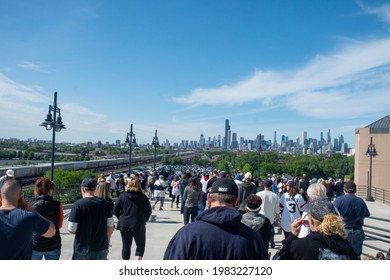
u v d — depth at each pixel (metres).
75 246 4.77
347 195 6.01
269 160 126.38
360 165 39.19
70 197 17.20
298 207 7.42
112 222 5.11
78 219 4.73
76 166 54.09
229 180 2.79
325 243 3.05
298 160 110.62
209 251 2.45
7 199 3.47
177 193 16.70
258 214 5.31
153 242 9.40
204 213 2.65
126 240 6.38
